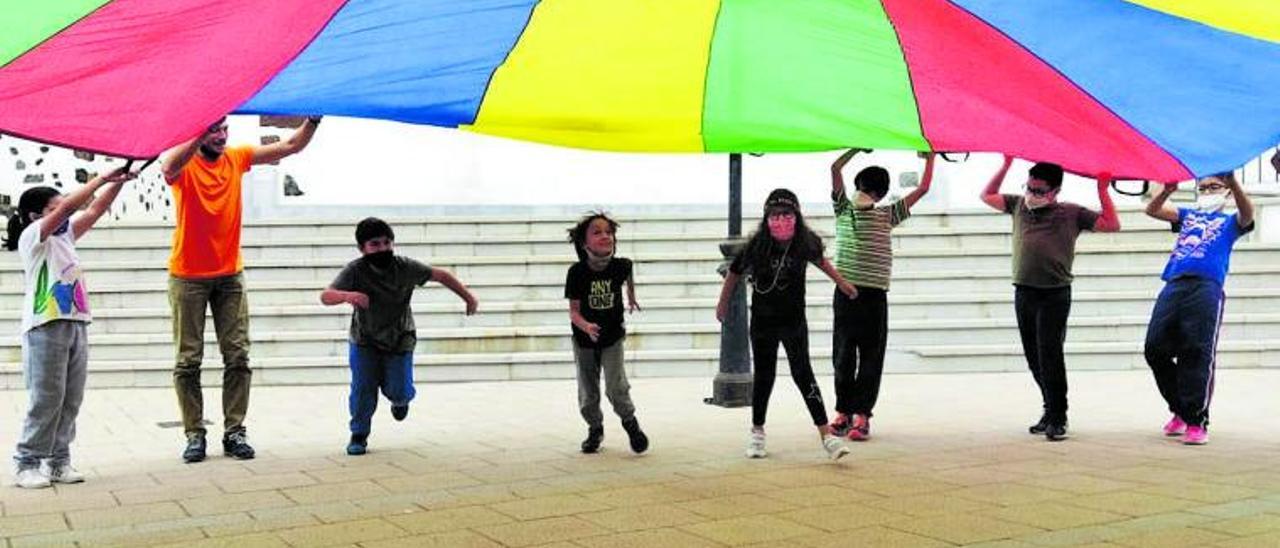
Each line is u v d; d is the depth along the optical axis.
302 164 12.79
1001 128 4.89
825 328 10.43
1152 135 4.80
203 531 4.62
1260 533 4.39
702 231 12.27
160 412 8.29
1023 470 5.75
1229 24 4.25
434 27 4.42
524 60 4.79
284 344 10.10
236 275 6.36
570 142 5.59
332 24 4.18
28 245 5.47
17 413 8.29
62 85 4.02
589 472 5.81
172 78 4.12
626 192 13.07
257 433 7.29
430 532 4.57
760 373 6.14
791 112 5.14
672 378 10.09
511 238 11.84
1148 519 4.64
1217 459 6.00
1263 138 4.76
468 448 6.61
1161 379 6.75
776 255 6.03
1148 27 4.35
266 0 3.90
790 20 4.54
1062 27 4.33
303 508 5.03
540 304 10.63
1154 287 11.10
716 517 4.78
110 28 3.83
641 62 4.87
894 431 7.08
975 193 12.77
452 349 10.20
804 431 7.11
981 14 4.32
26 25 3.75
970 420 7.52
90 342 10.03
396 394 6.47
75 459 6.35
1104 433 6.94
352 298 6.11
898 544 4.31
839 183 6.74
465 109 5.12
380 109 4.95
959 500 5.06
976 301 10.81
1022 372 10.23
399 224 12.16
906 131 5.02
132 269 11.09
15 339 10.05
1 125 4.05
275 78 4.46
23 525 4.74
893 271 11.45
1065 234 6.67
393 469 5.96
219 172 6.19
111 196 5.66
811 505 4.99
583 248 6.19
